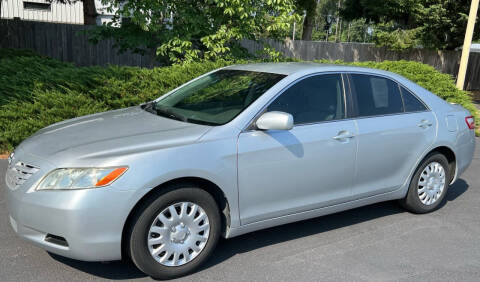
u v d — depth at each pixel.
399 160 4.72
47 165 3.21
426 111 4.99
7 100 6.66
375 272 3.74
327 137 4.09
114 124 3.90
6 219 4.44
